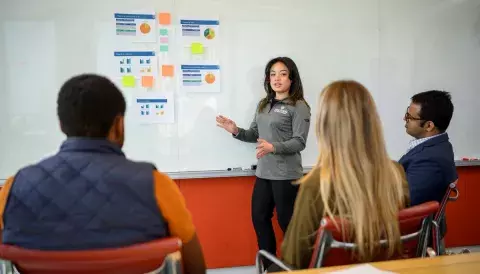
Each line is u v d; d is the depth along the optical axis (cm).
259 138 266
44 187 94
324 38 281
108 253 84
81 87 99
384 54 291
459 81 306
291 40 276
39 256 84
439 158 180
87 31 250
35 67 246
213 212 280
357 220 114
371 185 119
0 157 246
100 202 93
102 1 250
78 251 84
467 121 310
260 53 272
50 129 250
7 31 242
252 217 272
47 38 246
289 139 258
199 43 263
